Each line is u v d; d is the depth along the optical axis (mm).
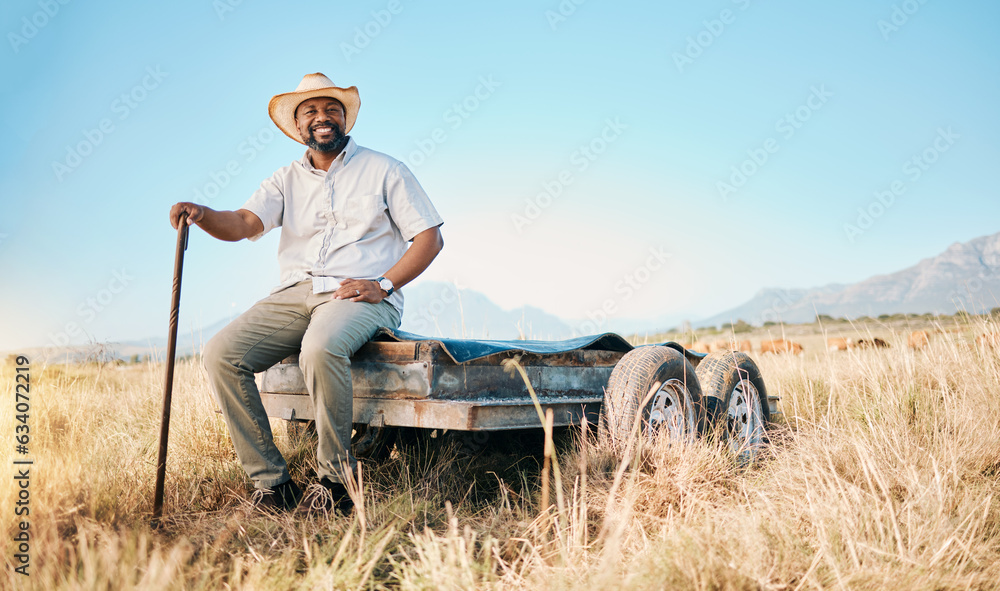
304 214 3703
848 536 2420
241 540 2662
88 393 4395
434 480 3379
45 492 2625
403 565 2299
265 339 3367
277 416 3713
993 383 5086
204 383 5332
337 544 2555
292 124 3920
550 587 2193
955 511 2869
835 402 5555
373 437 3918
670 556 2273
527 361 3473
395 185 3611
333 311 3166
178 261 3164
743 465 3855
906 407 4734
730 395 4309
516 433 4039
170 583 2104
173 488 3344
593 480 3117
